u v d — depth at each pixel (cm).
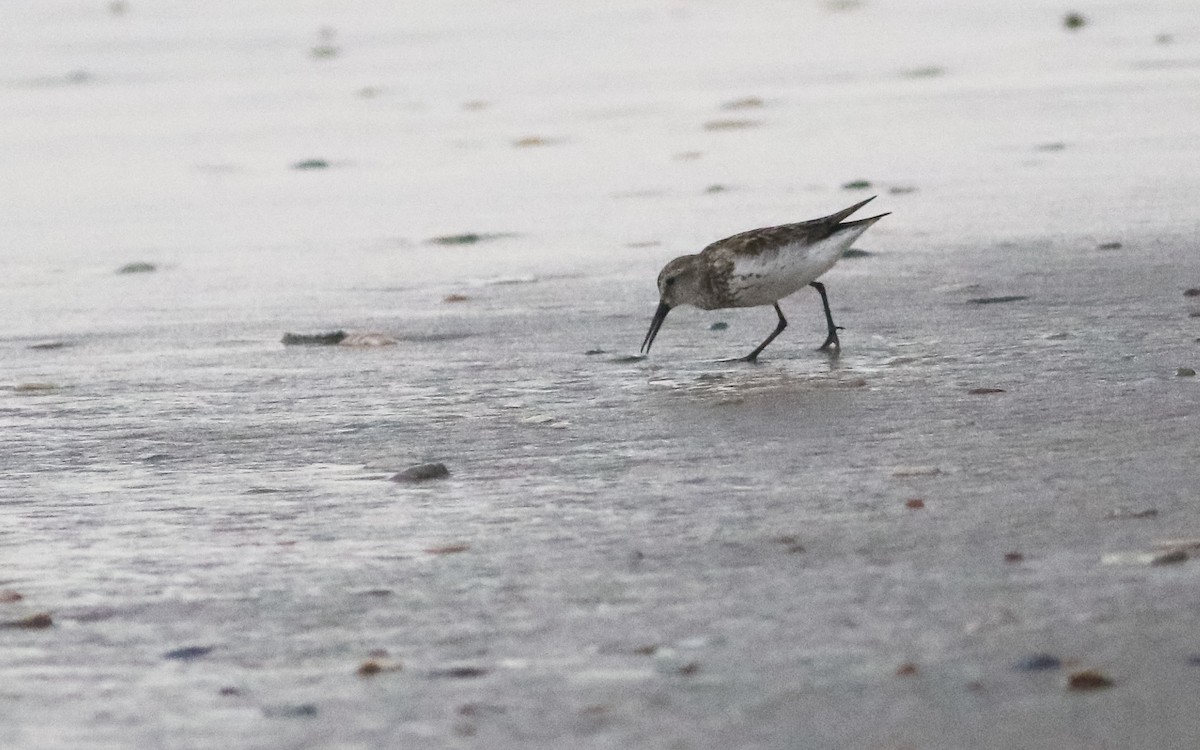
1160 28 3566
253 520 888
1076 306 1347
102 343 1419
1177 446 920
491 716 615
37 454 1056
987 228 1734
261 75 3616
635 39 3962
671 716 605
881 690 616
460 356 1307
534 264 1694
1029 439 957
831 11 4294
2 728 625
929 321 1336
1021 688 611
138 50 4128
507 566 786
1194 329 1234
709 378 1191
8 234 2006
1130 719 582
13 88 3534
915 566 748
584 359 1281
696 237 1794
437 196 2153
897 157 2255
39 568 819
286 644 700
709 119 2706
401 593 756
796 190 2056
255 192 2242
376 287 1619
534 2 4881
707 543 802
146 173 2434
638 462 966
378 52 3941
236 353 1355
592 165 2338
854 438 990
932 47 3491
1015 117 2523
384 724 614
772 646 664
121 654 697
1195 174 1969
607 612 714
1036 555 751
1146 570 720
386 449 1030
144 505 928
